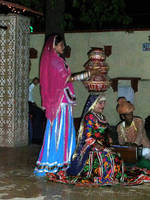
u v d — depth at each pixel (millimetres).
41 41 10961
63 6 9406
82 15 11172
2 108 8672
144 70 10305
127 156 6758
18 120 8727
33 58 11047
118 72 10477
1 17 8570
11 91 8586
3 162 7000
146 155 6824
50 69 5918
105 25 12844
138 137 7105
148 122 10539
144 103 10531
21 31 8703
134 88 10383
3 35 8594
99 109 5625
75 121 8680
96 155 5508
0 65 8641
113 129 10320
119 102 7207
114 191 5102
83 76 5984
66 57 10742
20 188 5223
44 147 6039
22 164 6844
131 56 10344
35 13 9000
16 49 8555
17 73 8633
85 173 5504
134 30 10250
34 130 9883
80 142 5629
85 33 10594
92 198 4762
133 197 4820
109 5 11312
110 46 10445
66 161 5887
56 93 5934
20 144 8820
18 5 8422
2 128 8695
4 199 4672
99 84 6336
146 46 10219
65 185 5410
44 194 4930
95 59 6145
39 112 9898
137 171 5926
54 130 5980
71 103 6066
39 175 5996
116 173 5465
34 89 11250
